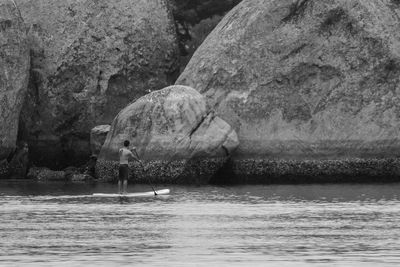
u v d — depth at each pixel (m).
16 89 117.81
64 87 122.69
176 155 109.31
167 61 127.25
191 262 57.50
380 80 112.88
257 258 58.78
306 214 79.00
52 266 56.19
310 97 113.75
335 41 114.00
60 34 123.75
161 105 110.69
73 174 117.06
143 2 126.75
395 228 70.69
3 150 116.81
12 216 78.06
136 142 110.69
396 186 105.88
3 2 118.12
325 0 114.31
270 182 112.56
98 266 56.22
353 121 112.62
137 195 95.31
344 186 106.25
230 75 115.25
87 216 77.94
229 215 78.38
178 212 80.62
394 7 115.19
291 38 114.75
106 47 124.25
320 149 112.44
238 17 117.50
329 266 56.16
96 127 119.81
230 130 111.19
